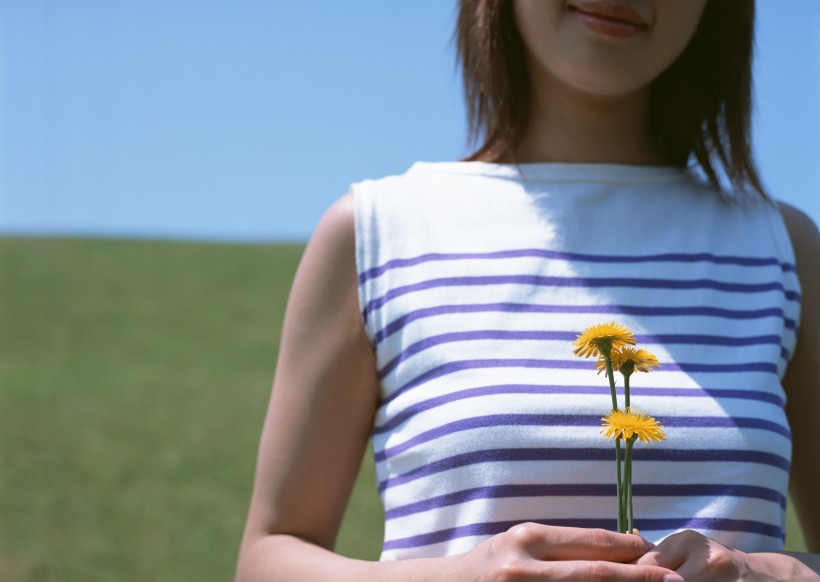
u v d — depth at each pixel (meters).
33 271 10.96
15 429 6.82
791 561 1.11
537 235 1.26
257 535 1.23
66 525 5.36
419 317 1.22
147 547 5.14
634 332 1.22
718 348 1.22
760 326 1.24
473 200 1.28
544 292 1.23
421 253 1.25
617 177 1.30
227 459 6.54
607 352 1.06
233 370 8.71
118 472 6.19
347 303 1.25
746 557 1.10
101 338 9.30
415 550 1.19
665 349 1.22
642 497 1.17
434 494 1.18
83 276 10.97
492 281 1.23
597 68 1.25
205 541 5.25
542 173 1.30
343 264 1.26
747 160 1.32
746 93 1.34
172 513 5.60
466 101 1.37
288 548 1.20
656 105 1.36
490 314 1.22
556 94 1.32
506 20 1.32
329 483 1.24
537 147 1.34
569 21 1.26
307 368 1.25
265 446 1.25
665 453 1.17
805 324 1.28
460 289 1.23
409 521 1.19
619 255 1.26
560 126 1.33
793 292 1.27
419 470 1.19
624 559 1.08
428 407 1.20
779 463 1.19
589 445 1.17
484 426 1.17
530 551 1.08
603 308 1.23
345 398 1.25
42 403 7.43
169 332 9.62
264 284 11.25
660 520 1.16
